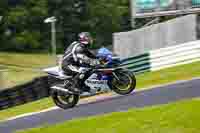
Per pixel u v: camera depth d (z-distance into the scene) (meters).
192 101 23.11
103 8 187.00
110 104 28.06
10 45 185.25
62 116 27.36
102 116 23.78
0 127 28.31
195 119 20.34
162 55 42.28
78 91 29.12
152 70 42.47
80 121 23.73
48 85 43.00
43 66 125.75
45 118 28.02
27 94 44.41
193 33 44.62
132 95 29.80
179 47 42.06
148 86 34.41
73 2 186.88
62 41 186.00
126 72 28.89
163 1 50.91
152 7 50.97
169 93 28.62
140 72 42.78
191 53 41.81
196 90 28.27
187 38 44.94
